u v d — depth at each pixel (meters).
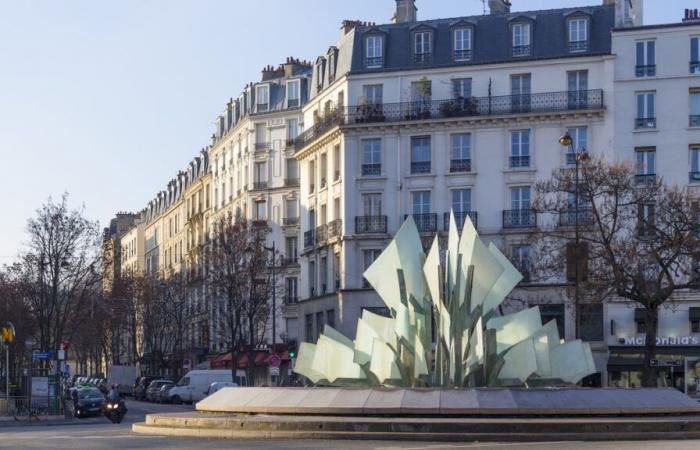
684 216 51.19
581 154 57.31
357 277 69.75
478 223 67.81
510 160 67.69
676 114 65.06
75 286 77.69
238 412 31.28
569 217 64.62
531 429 27.14
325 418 28.59
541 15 69.56
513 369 32.84
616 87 66.06
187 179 121.44
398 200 69.50
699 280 50.75
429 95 69.81
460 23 70.06
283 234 90.19
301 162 80.06
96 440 29.50
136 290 103.44
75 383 99.12
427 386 33.34
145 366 114.12
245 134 94.00
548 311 65.12
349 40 73.19
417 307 33.94
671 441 26.31
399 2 77.56
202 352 102.44
